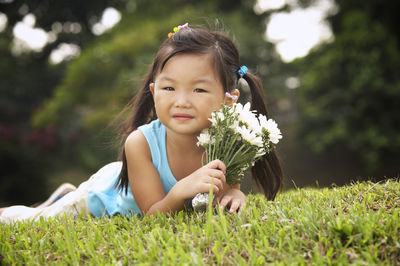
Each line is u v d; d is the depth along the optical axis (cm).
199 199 178
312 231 144
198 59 187
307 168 1112
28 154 1334
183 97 183
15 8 2228
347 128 1056
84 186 271
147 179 216
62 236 169
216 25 253
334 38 1235
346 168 1073
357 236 136
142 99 245
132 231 171
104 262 139
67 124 1450
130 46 1263
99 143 1354
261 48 1292
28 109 1778
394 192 193
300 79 1241
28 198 1270
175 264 129
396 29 1255
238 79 221
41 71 1925
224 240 146
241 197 200
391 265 123
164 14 1474
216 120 179
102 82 1302
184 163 222
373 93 1035
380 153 1022
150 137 222
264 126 186
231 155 184
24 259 150
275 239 142
